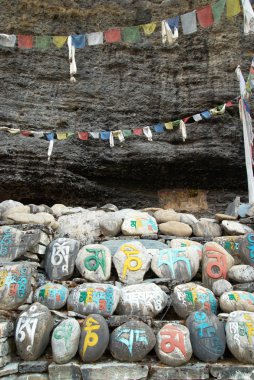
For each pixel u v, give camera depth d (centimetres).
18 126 1042
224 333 425
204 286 525
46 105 1086
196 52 1142
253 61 654
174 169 1048
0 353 418
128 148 1045
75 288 491
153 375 404
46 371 417
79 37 559
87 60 1144
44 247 580
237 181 1062
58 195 1009
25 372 418
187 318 445
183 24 499
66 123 1070
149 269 551
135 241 566
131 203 1059
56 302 485
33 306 454
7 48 1112
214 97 1081
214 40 1141
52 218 638
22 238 562
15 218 616
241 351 405
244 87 793
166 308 489
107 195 1050
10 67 1102
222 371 399
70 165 1008
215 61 1124
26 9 1180
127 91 1115
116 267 541
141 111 1096
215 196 1066
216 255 540
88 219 647
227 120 1058
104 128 1077
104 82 1123
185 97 1102
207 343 416
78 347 424
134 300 478
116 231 627
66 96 1102
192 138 1052
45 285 503
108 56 1150
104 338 422
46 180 981
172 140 1058
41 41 564
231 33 1141
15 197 997
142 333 422
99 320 434
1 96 1068
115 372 404
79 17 1198
